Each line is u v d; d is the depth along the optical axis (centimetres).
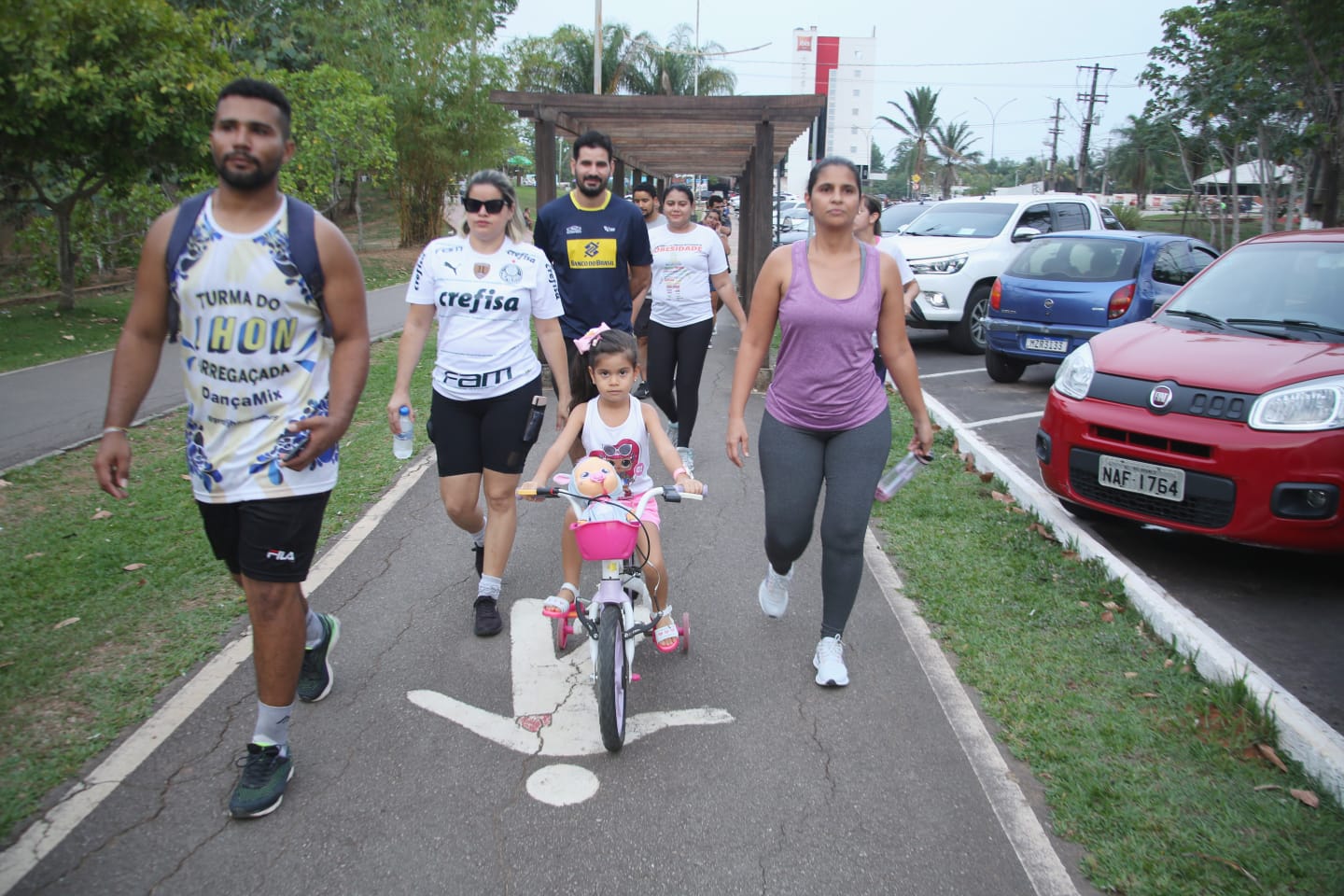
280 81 1961
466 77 2708
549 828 304
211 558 507
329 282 291
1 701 364
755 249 982
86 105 1195
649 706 380
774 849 296
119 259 1812
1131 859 287
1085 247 998
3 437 764
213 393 289
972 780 330
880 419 385
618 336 392
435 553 532
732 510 614
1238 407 477
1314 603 474
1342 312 541
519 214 441
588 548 347
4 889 271
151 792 316
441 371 429
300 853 290
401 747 348
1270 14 1530
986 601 466
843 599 393
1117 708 369
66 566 497
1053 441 555
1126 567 479
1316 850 289
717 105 946
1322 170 1706
